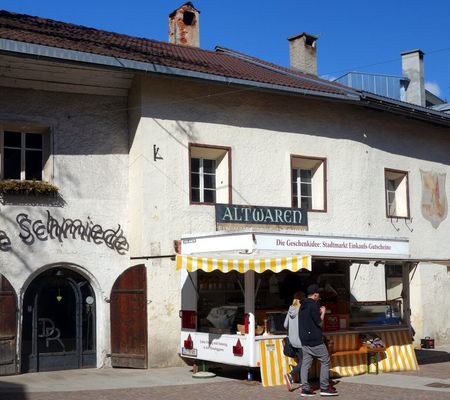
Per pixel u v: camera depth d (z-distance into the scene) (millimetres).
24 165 14227
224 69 16219
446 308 20109
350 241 13703
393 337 14344
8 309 13086
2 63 13289
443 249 20328
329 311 13461
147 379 12625
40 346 13680
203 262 11734
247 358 12031
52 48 12906
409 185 19516
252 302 12195
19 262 13516
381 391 11320
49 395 10734
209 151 15625
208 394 10938
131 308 14070
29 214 13742
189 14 21547
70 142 14359
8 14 16406
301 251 12922
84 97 14672
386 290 18609
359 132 18188
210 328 13141
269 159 16359
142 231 14195
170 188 14695
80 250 14188
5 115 13711
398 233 18891
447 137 21125
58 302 14000
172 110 14914
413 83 27375
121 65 13617
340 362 13281
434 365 15266
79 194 14344
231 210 15422
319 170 17344
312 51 24078
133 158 14766
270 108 16531
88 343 14211
